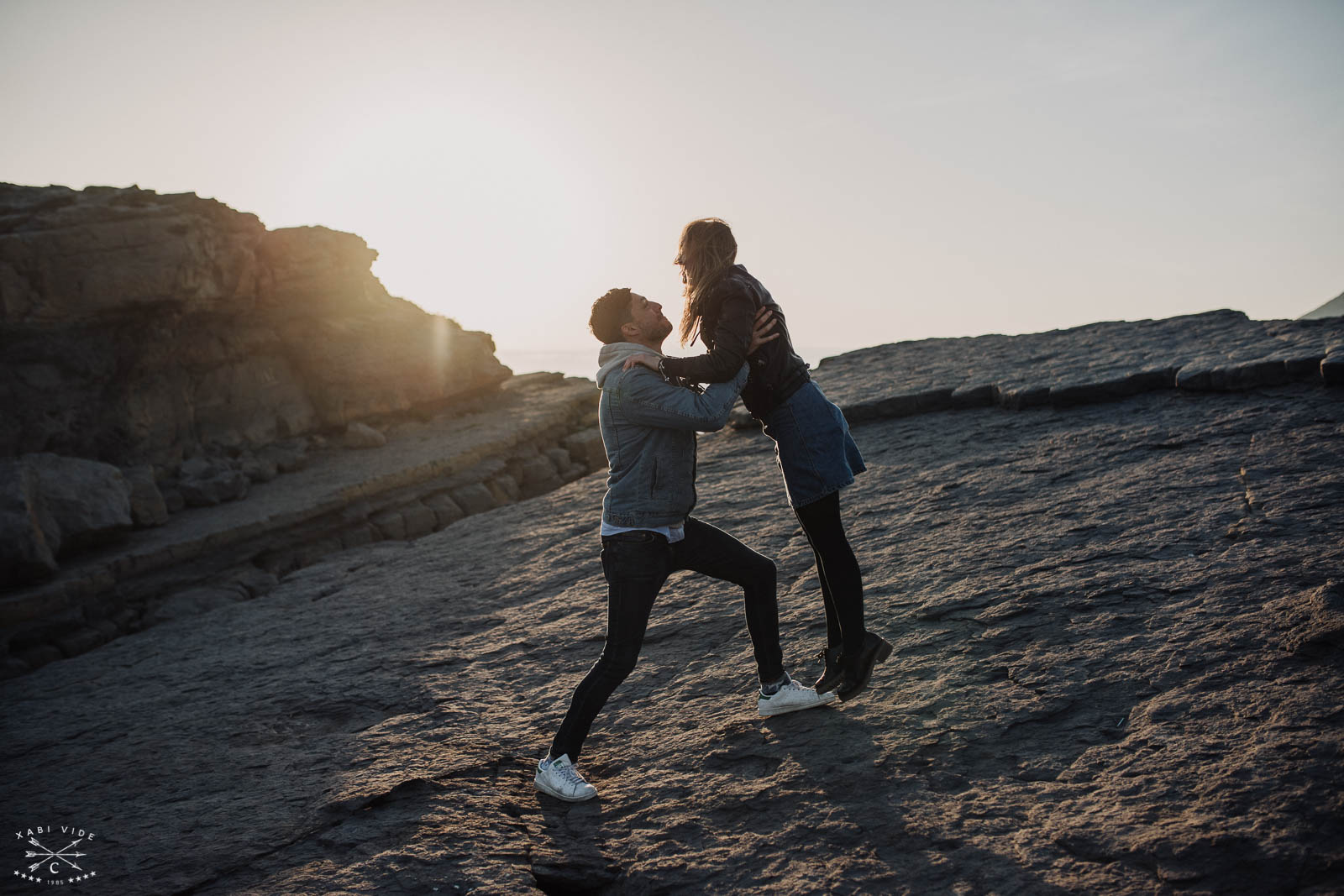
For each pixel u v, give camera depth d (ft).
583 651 17.58
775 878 9.24
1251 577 13.37
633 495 11.35
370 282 72.69
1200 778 9.18
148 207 54.75
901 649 13.99
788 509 23.56
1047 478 21.06
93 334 51.62
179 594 41.93
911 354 40.73
